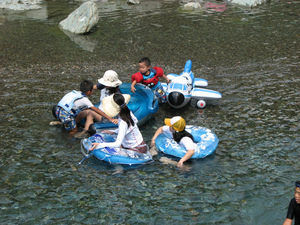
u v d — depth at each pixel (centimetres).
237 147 527
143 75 636
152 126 598
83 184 435
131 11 1381
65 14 1300
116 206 398
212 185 439
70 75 787
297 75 820
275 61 907
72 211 387
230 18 1301
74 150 510
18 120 587
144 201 407
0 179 436
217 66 872
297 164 483
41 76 775
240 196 418
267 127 586
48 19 1230
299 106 662
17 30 1090
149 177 454
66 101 543
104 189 427
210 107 671
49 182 436
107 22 1220
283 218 382
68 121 545
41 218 375
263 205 402
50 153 499
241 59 920
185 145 496
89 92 556
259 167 477
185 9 1427
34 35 1052
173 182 444
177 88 636
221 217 383
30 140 530
